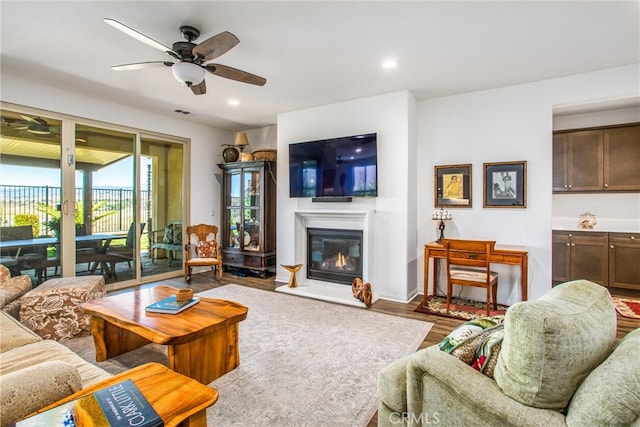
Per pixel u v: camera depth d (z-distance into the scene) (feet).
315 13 7.43
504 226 12.28
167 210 16.61
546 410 3.01
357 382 6.96
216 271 17.63
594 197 15.16
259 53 9.44
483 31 8.21
